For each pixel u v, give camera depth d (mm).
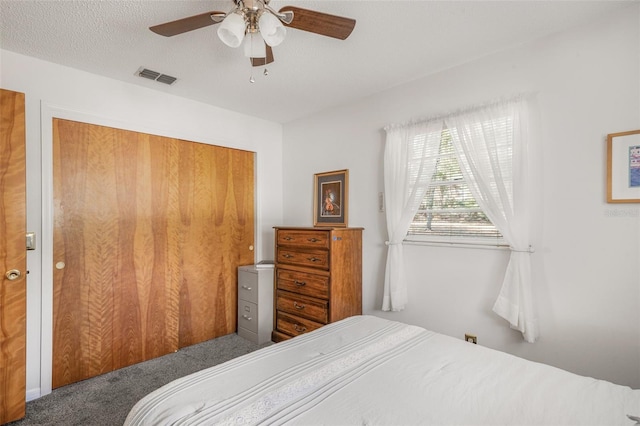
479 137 2234
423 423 983
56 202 2330
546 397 1124
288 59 2287
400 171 2660
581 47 1890
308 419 994
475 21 1853
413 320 2633
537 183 2037
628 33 1740
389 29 1924
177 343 2982
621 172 1753
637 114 1719
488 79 2244
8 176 1939
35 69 2232
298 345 1577
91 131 2498
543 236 2012
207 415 993
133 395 2219
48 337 2250
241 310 3354
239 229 3508
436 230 2545
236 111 3424
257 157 3639
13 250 1947
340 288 2768
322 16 1450
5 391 1904
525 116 2041
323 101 3141
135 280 2723
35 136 2223
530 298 2002
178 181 3018
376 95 2926
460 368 1336
